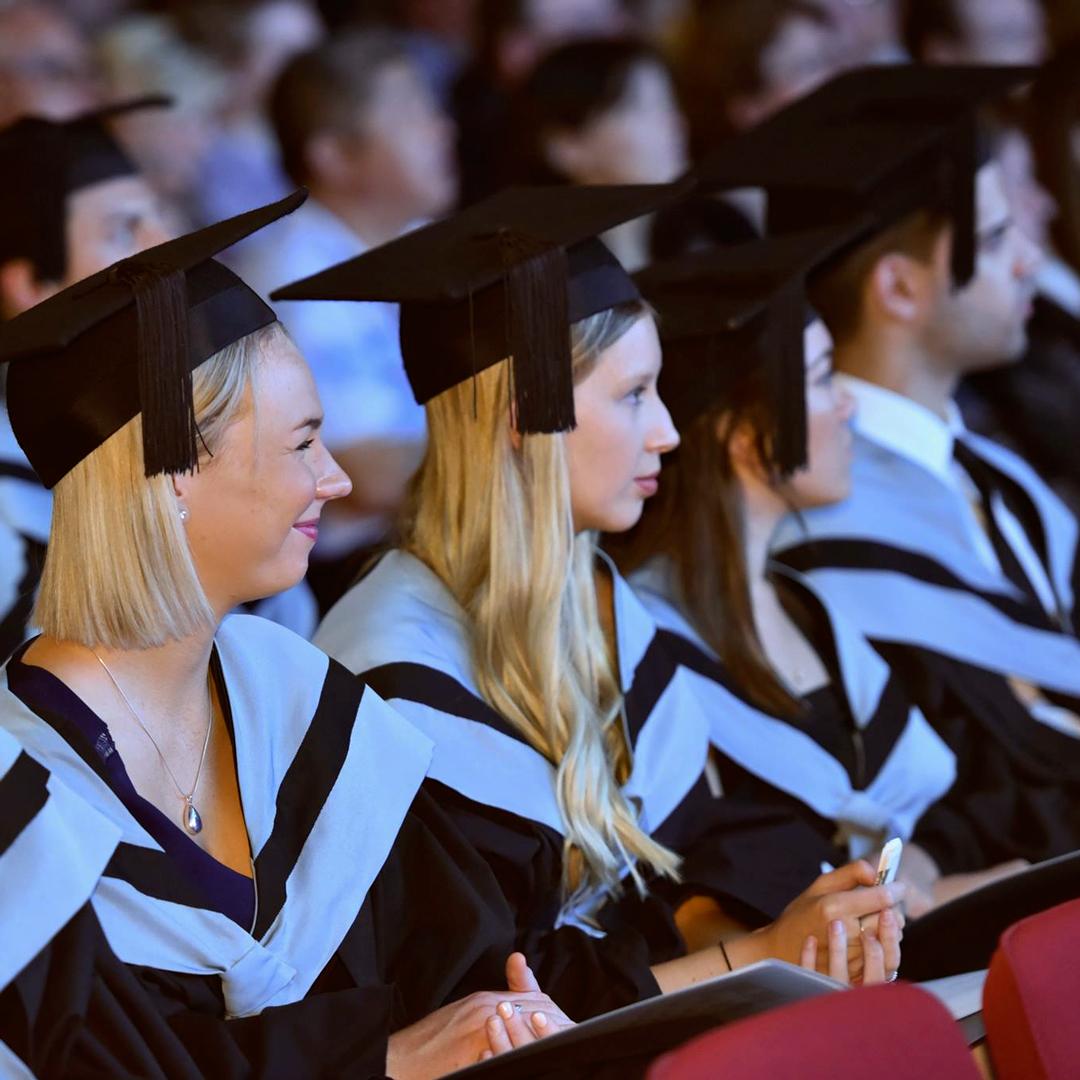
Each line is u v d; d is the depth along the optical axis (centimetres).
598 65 1823
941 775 1275
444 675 987
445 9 2220
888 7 2286
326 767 879
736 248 1236
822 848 1128
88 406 791
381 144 1745
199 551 814
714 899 1068
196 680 840
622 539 1203
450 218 1070
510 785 977
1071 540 1509
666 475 1190
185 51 1919
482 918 910
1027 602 1427
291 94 1753
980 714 1366
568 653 1012
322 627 1027
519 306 950
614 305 996
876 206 1377
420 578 1016
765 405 1171
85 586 796
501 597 995
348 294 995
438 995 898
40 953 748
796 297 1160
